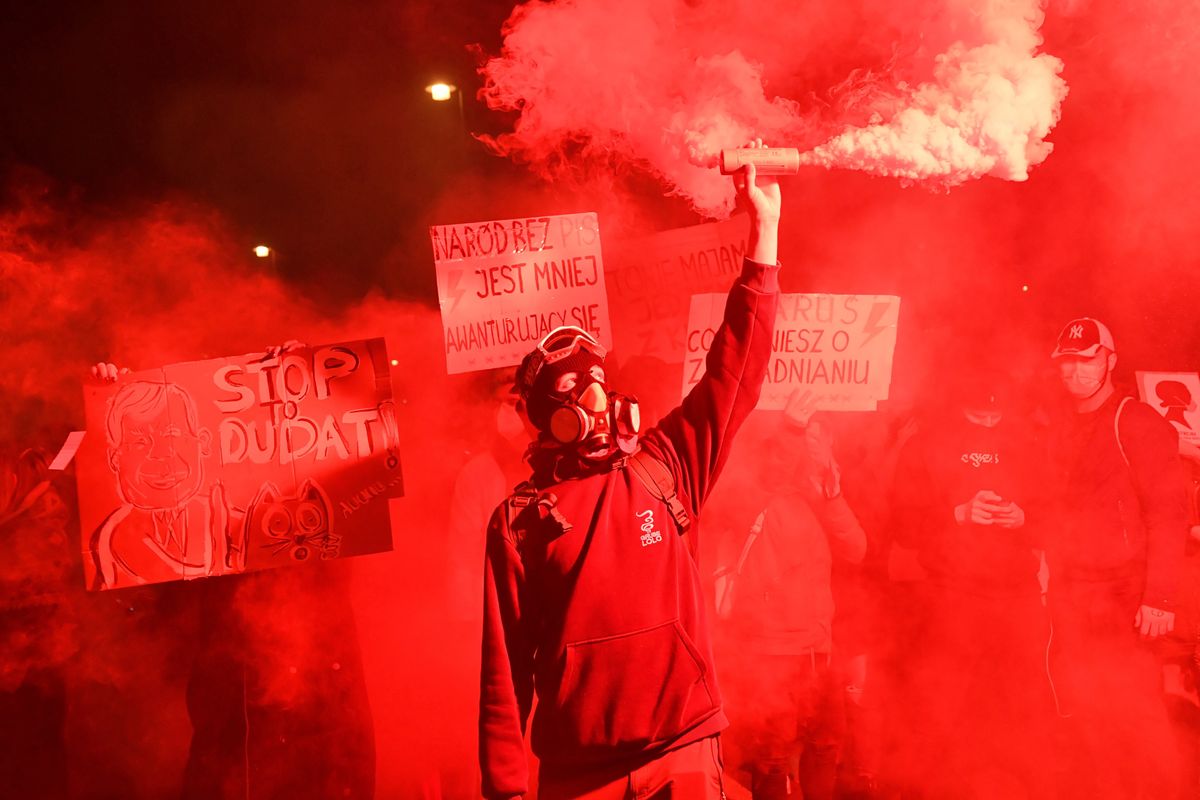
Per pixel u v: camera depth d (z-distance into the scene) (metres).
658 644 2.15
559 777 2.18
